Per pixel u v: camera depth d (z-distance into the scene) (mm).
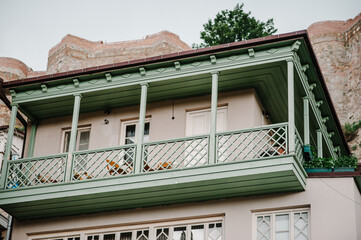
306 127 15992
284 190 14461
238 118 16234
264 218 14523
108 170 15297
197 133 16719
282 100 16828
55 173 16609
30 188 15641
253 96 16312
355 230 13656
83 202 15516
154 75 15961
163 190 14789
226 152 15859
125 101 17281
